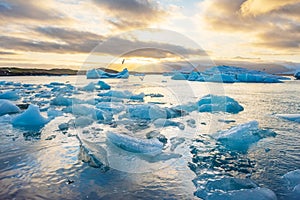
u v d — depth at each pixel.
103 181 2.71
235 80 24.45
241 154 3.62
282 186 2.65
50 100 9.97
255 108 8.08
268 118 6.41
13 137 4.42
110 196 2.42
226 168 3.13
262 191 2.47
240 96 11.62
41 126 5.30
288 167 3.16
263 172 3.02
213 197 2.39
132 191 2.52
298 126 5.44
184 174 2.93
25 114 5.56
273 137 4.51
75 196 2.41
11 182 2.68
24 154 3.51
